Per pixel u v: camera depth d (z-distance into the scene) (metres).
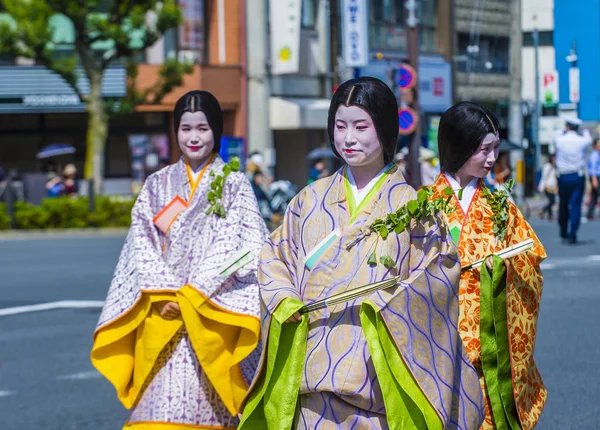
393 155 4.94
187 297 6.19
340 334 4.70
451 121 5.73
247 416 4.90
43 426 7.95
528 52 57.00
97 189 30.00
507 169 28.67
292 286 4.87
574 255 17.66
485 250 5.66
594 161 27.98
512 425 5.48
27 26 28.19
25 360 10.43
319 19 38.47
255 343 6.22
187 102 6.54
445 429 4.64
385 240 4.74
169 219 6.50
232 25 36.06
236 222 6.45
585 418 7.76
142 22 28.39
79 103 34.69
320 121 36.62
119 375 6.47
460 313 5.56
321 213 4.90
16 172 32.03
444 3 43.56
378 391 4.66
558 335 10.88
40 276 17.12
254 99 36.31
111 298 6.46
